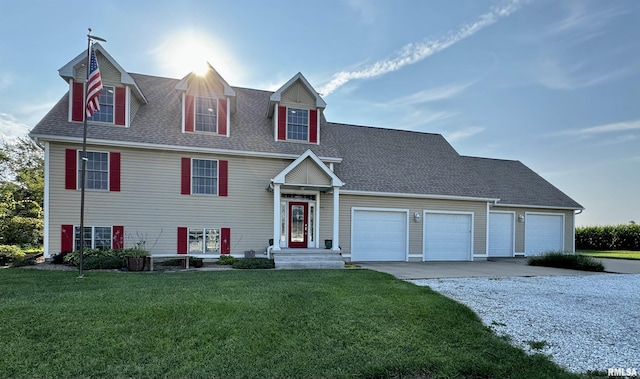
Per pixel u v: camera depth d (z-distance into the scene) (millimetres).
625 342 5109
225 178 13336
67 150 11805
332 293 7016
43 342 4402
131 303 5812
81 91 12148
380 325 5355
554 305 6973
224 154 13328
